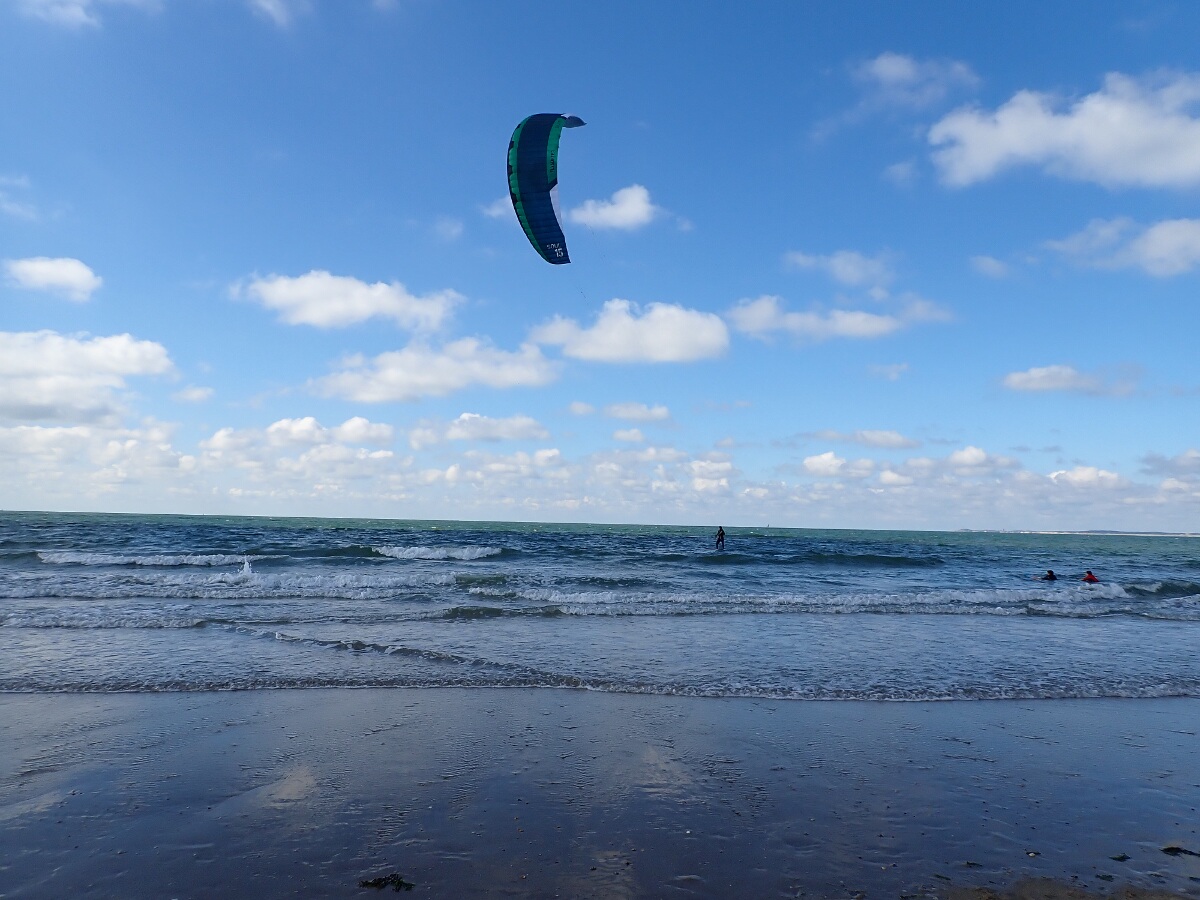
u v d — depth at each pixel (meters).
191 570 24.78
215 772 6.09
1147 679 10.34
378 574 23.08
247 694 8.46
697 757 6.71
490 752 6.70
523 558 33.88
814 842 5.03
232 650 10.82
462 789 5.84
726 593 20.45
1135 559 45.97
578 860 4.70
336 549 33.22
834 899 4.28
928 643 12.87
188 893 4.21
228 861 4.60
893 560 36.09
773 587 22.72
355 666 9.89
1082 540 132.12
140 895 4.18
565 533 70.44
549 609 15.56
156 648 10.90
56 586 17.86
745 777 6.25
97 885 4.29
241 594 17.34
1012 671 10.62
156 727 7.23
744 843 4.99
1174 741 7.57
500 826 5.18
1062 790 6.11
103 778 5.93
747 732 7.50
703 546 46.81
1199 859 4.91
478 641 11.98
